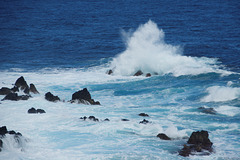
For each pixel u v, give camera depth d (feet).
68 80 168.14
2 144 70.08
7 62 212.43
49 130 85.25
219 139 80.48
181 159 66.59
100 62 212.23
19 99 122.01
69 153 69.10
